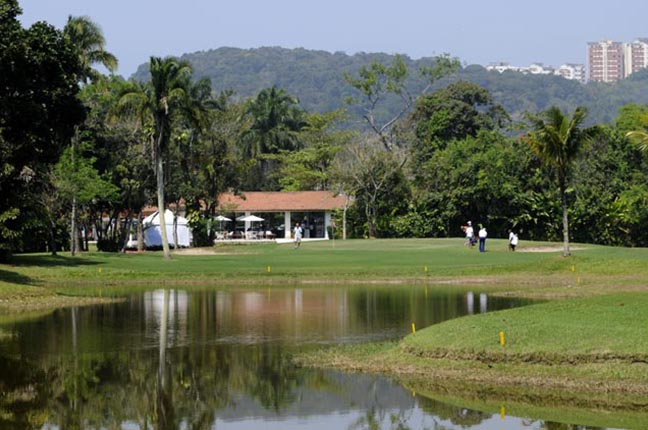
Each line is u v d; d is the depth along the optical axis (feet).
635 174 311.27
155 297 146.92
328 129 431.02
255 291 156.56
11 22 180.86
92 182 230.68
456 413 67.26
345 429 63.72
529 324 83.66
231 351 92.27
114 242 279.49
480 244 222.28
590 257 181.16
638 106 359.05
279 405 70.44
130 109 219.61
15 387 76.89
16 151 181.78
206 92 364.17
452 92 398.01
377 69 380.37
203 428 64.59
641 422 64.03
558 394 71.10
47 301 139.13
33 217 195.72
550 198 309.22
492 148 320.29
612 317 84.58
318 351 91.30
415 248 240.32
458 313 119.75
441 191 322.96
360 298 141.79
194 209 301.43
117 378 80.07
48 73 185.57
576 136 182.91
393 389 74.28
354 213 339.36
